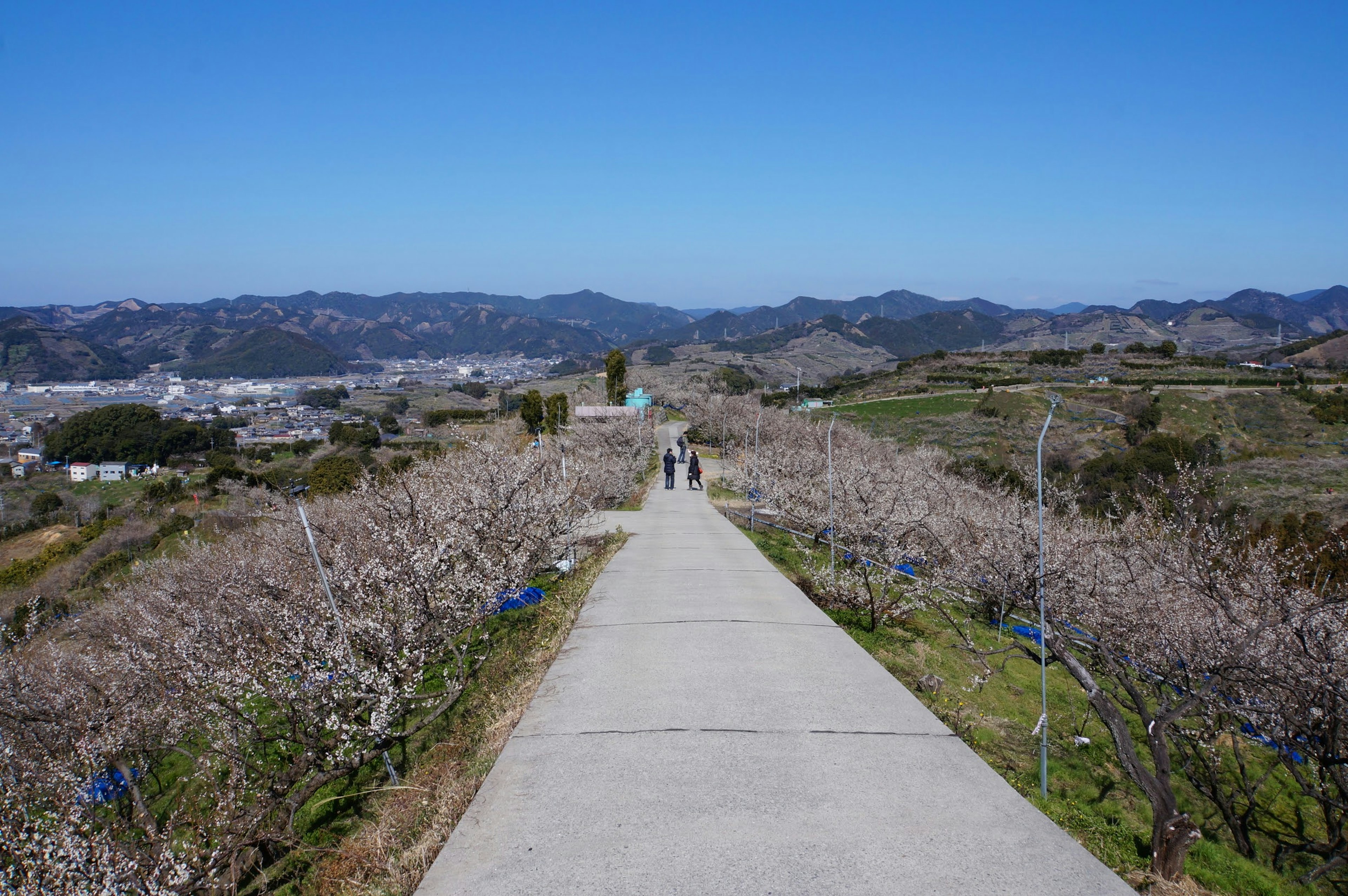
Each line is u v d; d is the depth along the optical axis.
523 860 3.58
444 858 3.62
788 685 5.96
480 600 7.32
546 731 5.13
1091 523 11.95
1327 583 9.28
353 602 6.89
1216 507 12.05
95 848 4.65
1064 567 8.48
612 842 3.72
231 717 6.23
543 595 10.16
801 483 14.73
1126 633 8.23
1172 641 7.36
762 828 3.84
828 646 7.04
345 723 5.84
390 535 7.65
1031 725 7.58
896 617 9.77
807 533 13.55
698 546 13.18
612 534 14.20
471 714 6.61
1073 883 3.40
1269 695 6.27
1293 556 9.88
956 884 3.37
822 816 3.97
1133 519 11.58
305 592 7.37
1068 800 5.41
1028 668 9.86
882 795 4.20
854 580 9.67
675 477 26.33
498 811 4.06
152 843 5.04
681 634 7.43
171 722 7.03
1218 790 6.68
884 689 5.90
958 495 14.65
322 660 6.14
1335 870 6.13
